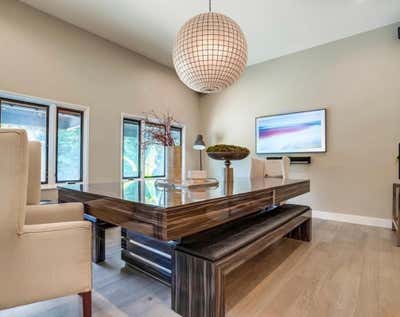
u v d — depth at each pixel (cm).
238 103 490
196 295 132
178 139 516
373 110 345
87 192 172
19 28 290
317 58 395
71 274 120
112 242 268
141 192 169
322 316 138
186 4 296
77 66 346
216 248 139
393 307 147
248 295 160
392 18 321
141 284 176
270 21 328
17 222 107
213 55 194
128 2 293
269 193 195
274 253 235
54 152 332
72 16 322
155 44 399
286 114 424
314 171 394
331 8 301
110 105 388
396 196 312
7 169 105
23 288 109
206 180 244
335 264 210
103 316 138
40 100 311
